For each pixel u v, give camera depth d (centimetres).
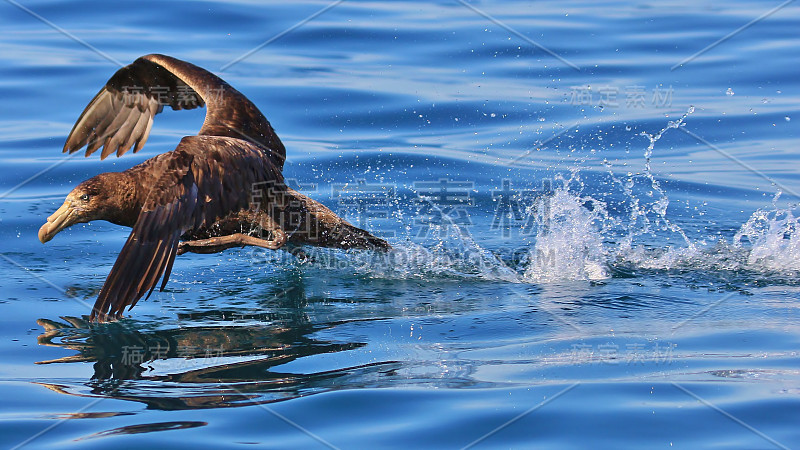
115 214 2427
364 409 1795
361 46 5003
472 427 1711
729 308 2397
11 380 1950
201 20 5256
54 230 2389
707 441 1648
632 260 2844
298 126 4094
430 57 4847
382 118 4191
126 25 5209
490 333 2238
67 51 4812
